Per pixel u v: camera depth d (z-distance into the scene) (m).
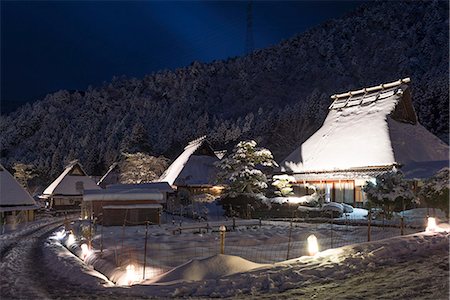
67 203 69.50
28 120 185.25
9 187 48.12
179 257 18.28
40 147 167.12
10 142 175.50
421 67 194.62
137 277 14.84
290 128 122.00
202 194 49.88
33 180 123.94
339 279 12.14
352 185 37.59
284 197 36.69
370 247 15.81
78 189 69.75
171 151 144.38
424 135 42.72
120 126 169.62
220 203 39.03
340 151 40.31
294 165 42.97
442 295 9.78
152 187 47.00
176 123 180.62
